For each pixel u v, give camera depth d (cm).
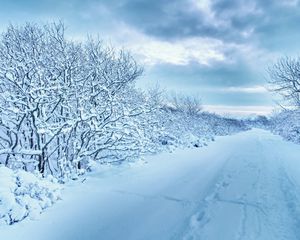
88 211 552
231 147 1925
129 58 1350
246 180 825
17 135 771
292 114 2720
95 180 789
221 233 448
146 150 1184
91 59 1188
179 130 2056
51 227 479
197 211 554
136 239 434
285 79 2086
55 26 1194
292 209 561
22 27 1199
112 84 1059
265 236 437
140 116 1245
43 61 970
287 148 1862
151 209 566
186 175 889
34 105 779
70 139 913
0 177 552
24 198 530
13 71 832
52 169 898
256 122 11331
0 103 771
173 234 449
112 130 937
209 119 4141
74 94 924
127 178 824
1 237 435
